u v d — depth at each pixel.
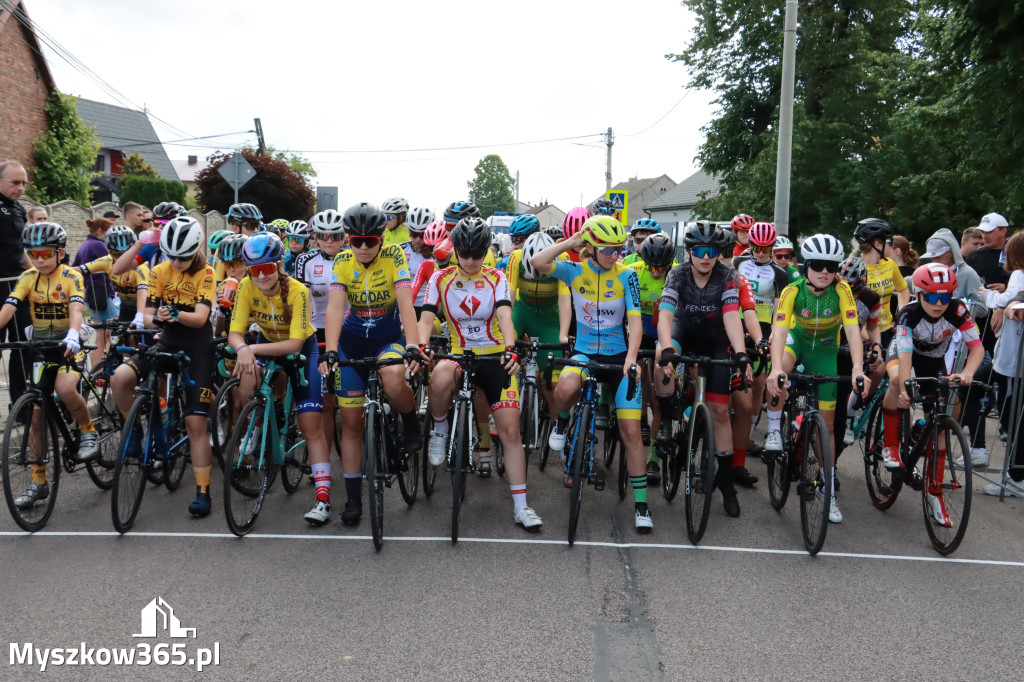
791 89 13.16
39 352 4.42
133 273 6.30
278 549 3.99
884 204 18.88
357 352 4.46
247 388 4.49
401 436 4.55
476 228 4.12
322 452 4.47
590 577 3.69
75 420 4.69
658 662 2.90
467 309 4.34
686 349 4.67
